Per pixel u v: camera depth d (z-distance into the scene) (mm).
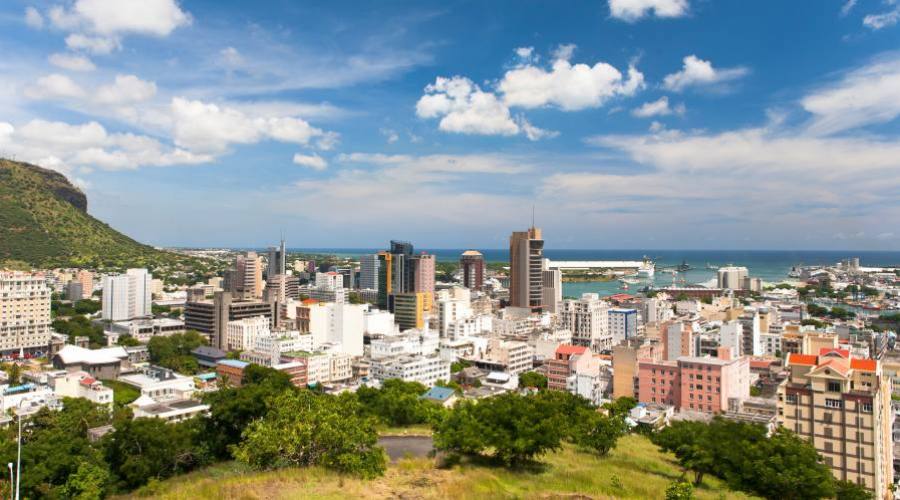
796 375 161125
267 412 115250
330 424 91562
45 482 108500
